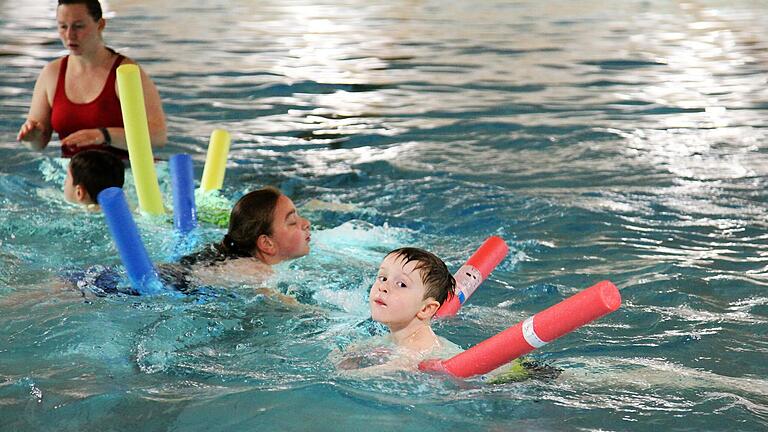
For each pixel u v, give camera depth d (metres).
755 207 7.15
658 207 7.11
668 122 10.09
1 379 4.03
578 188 7.63
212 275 5.30
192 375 4.10
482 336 4.69
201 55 13.58
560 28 17.03
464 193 7.44
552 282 5.56
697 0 21.70
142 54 13.52
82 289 5.08
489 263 4.86
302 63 13.20
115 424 3.64
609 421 3.68
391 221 6.74
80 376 4.08
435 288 4.33
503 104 10.96
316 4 20.16
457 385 3.95
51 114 8.32
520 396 3.88
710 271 5.73
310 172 8.14
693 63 13.55
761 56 14.10
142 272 5.04
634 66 13.33
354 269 5.67
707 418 3.74
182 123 9.85
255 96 11.16
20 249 5.82
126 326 4.64
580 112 10.56
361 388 3.92
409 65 13.31
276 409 3.74
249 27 16.50
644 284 5.48
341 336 4.60
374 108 10.71
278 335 4.61
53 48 13.60
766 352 4.53
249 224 5.48
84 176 6.71
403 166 8.32
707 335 4.72
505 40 15.59
